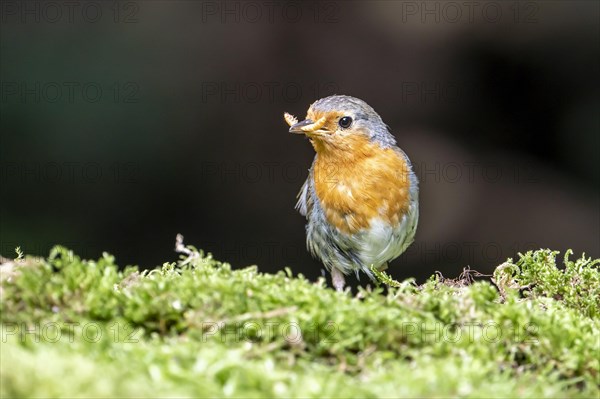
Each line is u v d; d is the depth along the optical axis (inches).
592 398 126.1
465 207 548.4
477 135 566.6
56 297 136.3
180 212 531.8
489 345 138.9
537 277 205.9
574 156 558.6
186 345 123.6
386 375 120.7
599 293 199.2
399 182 284.0
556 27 553.0
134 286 148.0
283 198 547.8
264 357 126.8
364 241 286.2
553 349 140.9
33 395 105.3
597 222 542.3
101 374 110.3
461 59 567.2
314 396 113.0
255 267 164.1
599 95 558.3
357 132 277.4
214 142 546.3
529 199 551.5
